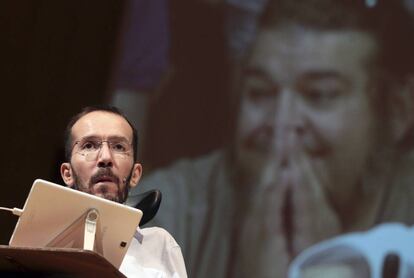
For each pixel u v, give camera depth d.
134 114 10.84
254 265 10.26
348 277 10.00
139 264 6.24
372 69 10.34
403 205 10.04
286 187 10.33
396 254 9.95
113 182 5.93
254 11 10.73
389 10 10.41
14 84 11.69
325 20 10.54
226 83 10.66
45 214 5.29
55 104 11.55
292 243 10.22
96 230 5.34
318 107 10.40
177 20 10.92
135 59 10.98
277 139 10.44
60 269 4.91
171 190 10.55
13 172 11.59
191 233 10.44
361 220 10.12
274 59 10.59
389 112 10.23
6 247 4.66
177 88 10.78
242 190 10.44
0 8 11.81
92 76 11.34
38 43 11.67
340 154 10.27
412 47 10.30
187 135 10.65
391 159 10.16
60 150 11.53
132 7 11.10
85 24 11.43
